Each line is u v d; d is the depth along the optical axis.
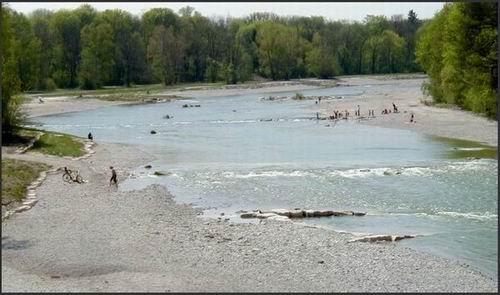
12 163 48.00
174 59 180.88
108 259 26.73
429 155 57.25
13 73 59.91
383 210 37.31
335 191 42.53
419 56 106.44
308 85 183.88
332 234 31.62
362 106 107.81
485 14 80.75
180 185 45.62
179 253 27.86
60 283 23.52
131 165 54.59
